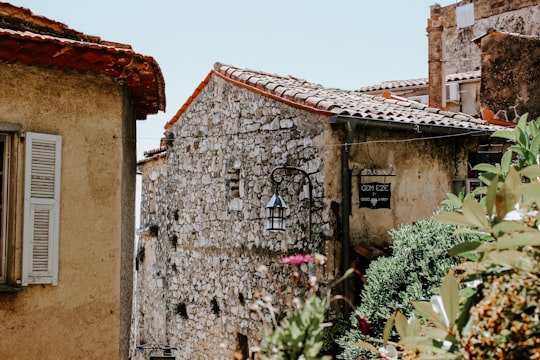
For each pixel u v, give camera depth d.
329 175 9.48
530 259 2.66
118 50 6.42
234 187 12.13
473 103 17.50
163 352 14.38
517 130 3.93
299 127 10.10
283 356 2.81
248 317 11.27
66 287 6.33
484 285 2.85
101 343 6.47
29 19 6.84
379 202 9.91
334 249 9.44
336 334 9.08
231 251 11.99
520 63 15.16
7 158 6.21
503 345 2.51
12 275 6.07
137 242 17.67
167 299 14.91
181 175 14.41
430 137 10.34
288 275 10.19
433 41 15.62
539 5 18.97
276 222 9.56
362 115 9.55
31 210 6.19
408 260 7.97
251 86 11.34
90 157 6.60
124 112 7.06
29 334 6.11
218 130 12.66
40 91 6.38
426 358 2.74
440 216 2.95
